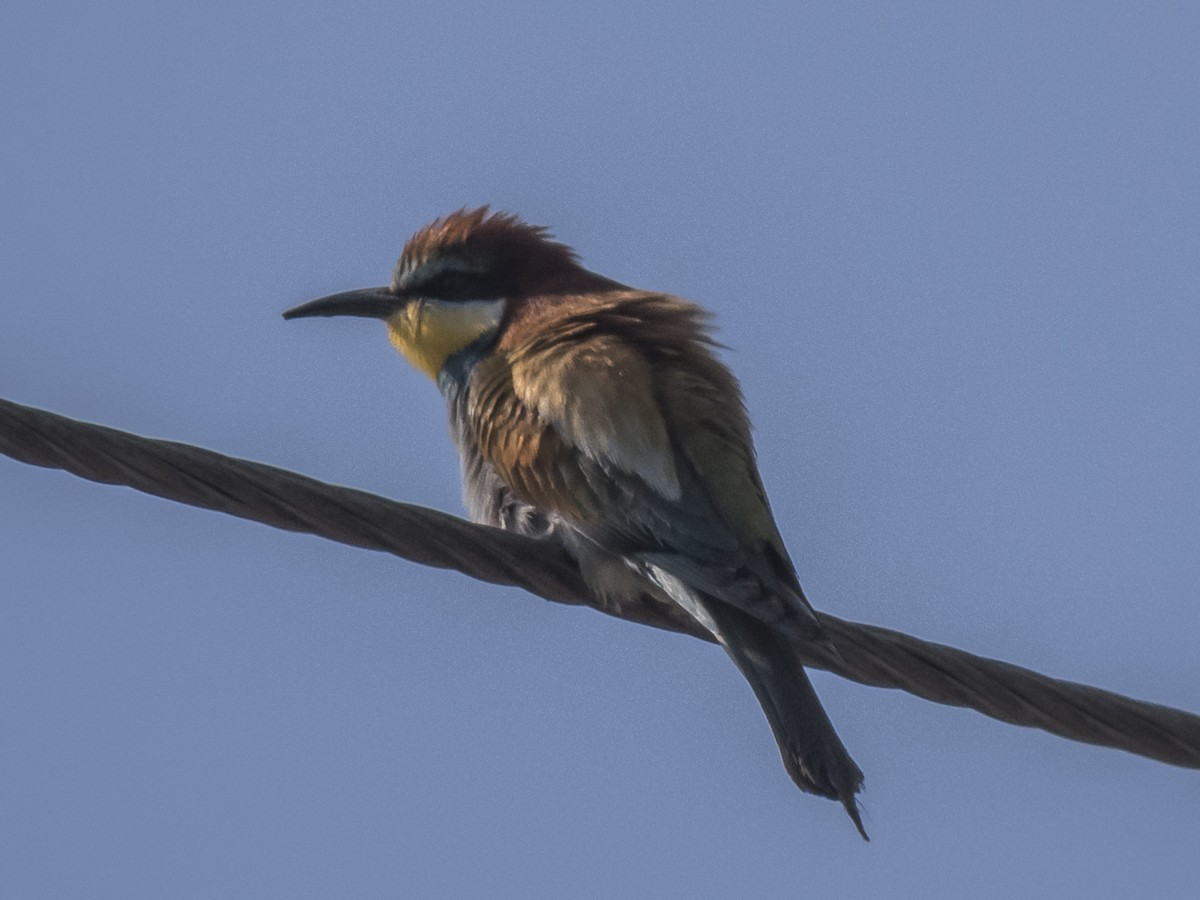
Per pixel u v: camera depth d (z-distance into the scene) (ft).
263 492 35.47
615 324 44.21
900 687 38.50
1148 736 38.24
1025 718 38.27
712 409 41.68
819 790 36.63
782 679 38.06
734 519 40.11
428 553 38.29
